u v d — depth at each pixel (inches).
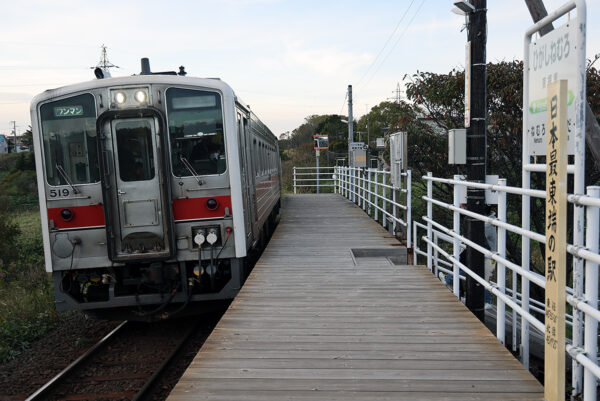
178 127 256.4
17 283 482.0
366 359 156.9
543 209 443.2
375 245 371.6
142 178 253.0
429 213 281.1
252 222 327.0
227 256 260.7
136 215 252.7
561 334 117.6
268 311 209.2
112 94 251.9
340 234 431.2
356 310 209.0
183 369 230.8
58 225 252.4
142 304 260.8
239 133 286.7
